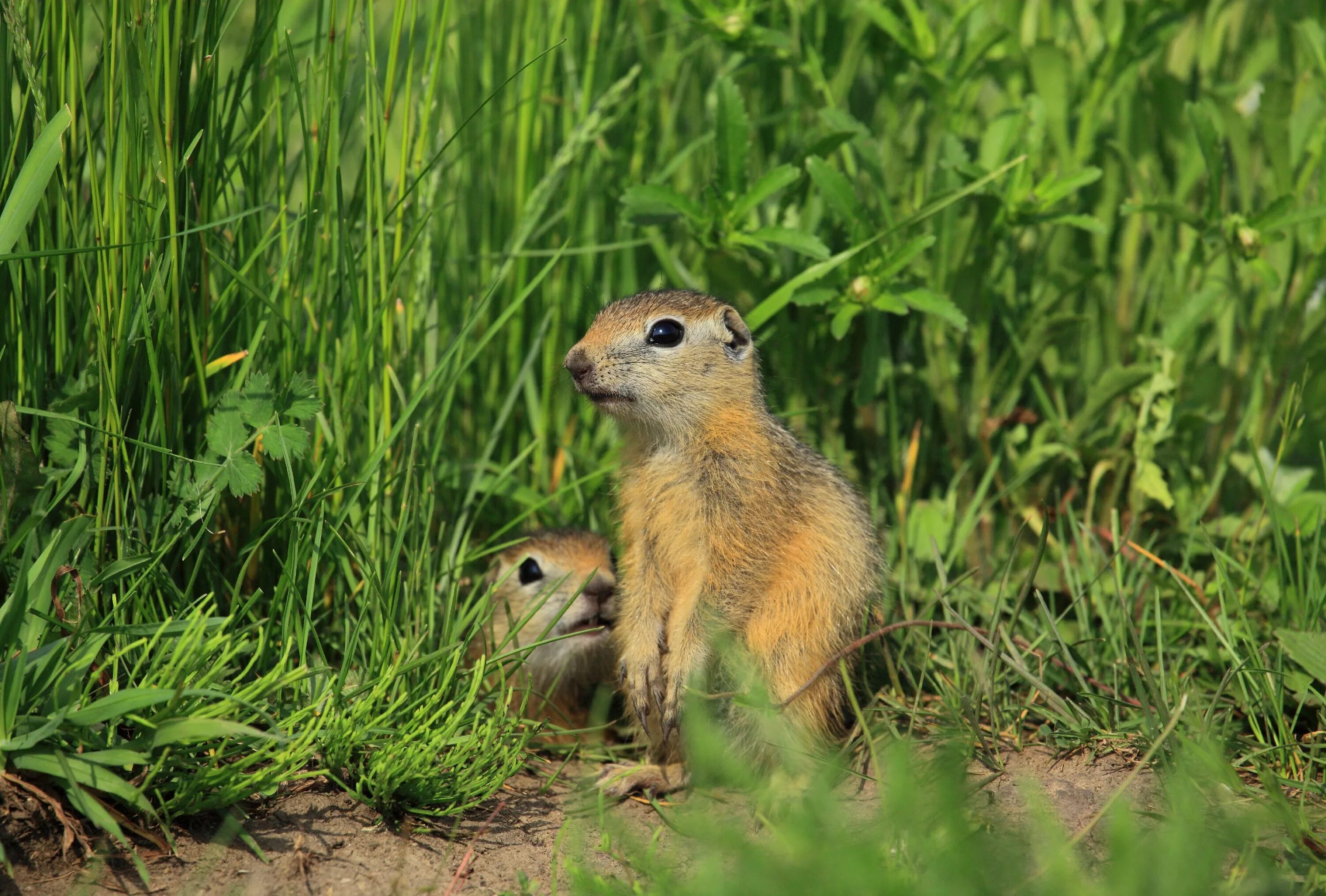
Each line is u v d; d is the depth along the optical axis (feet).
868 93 38.63
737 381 28.14
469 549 33.96
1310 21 32.99
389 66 26.45
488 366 36.65
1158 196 35.29
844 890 17.17
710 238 33.17
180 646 20.83
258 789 21.11
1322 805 22.11
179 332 24.82
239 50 40.19
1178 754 22.47
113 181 23.45
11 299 23.95
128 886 19.34
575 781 26.71
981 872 17.25
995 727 24.93
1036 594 28.25
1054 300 34.45
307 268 28.09
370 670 24.79
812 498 27.96
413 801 22.63
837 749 27.17
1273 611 28.53
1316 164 33.30
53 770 19.25
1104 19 35.70
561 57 37.19
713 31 33.47
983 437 35.01
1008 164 30.63
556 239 36.78
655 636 28.35
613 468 33.24
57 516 24.04
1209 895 17.63
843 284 32.63
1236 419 35.14
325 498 26.63
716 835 19.56
